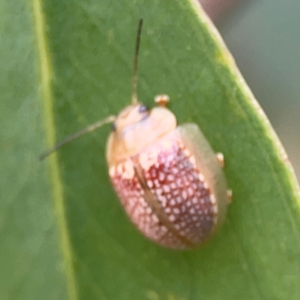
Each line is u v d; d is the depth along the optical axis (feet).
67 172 0.24
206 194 0.24
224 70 0.23
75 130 0.24
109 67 0.24
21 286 0.24
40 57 0.24
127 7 0.23
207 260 0.24
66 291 0.24
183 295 0.24
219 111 0.23
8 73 0.23
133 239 0.24
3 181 0.24
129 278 0.24
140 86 0.24
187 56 0.23
